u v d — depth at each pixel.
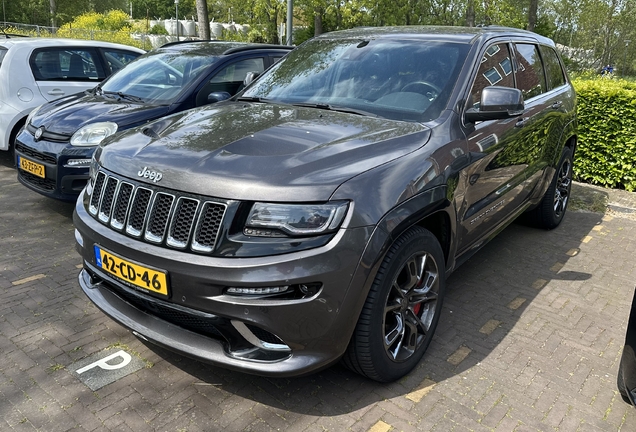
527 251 5.11
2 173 7.07
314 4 22.27
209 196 2.46
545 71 5.06
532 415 2.79
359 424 2.68
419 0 26.73
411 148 2.94
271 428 2.63
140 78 6.04
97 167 3.06
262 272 2.36
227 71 6.02
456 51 3.73
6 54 6.80
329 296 2.44
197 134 2.96
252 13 24.17
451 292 4.16
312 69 4.02
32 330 3.40
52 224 5.29
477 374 3.12
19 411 2.69
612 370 3.22
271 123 3.13
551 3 35.62
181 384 2.94
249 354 2.53
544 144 4.72
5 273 4.18
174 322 2.74
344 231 2.45
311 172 2.52
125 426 2.62
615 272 4.69
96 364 3.08
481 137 3.48
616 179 7.37
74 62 7.27
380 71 3.74
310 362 2.52
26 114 6.77
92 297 3.05
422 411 2.79
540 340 3.52
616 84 7.42
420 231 2.88
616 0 34.44
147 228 2.62
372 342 2.70
